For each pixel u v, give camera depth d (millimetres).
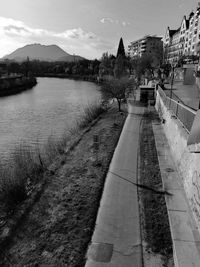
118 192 9320
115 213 7969
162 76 52281
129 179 10414
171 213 7688
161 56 67500
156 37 109188
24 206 8648
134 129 19375
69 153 14078
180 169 10211
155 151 13766
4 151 19219
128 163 12172
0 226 7680
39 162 12977
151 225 7320
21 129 26562
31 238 6938
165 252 6281
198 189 7273
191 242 6363
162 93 22859
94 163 12211
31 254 6316
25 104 43781
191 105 18031
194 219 7375
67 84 89250
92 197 8961
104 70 95875
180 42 80875
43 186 10016
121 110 28922
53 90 67562
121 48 109438
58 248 6488
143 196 8984
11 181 9797
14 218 7980
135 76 69438
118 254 6262
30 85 80688
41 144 20859
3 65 111375
